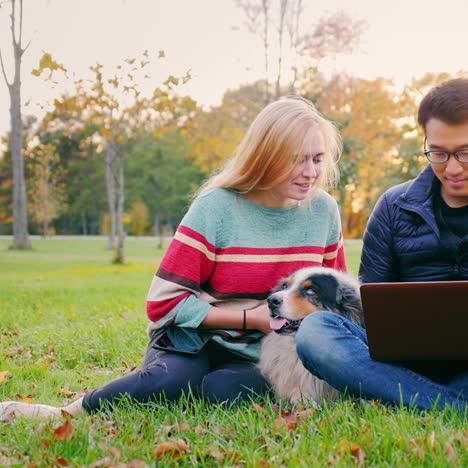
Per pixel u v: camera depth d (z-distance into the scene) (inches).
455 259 116.4
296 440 94.3
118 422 106.3
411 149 828.6
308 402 112.3
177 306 121.2
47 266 748.0
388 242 122.6
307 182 121.4
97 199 2159.2
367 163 964.6
